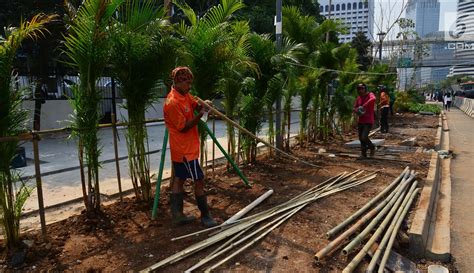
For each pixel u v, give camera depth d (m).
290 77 8.23
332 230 4.16
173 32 5.43
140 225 4.36
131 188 6.11
